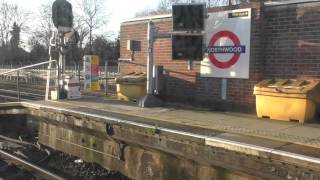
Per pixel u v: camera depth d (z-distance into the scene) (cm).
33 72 3344
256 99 991
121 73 1427
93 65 1555
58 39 1393
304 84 939
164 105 1176
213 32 1116
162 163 906
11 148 1305
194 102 1180
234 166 729
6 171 1070
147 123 912
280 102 941
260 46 1038
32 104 1274
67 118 1121
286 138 757
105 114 1036
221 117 993
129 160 993
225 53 1096
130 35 1377
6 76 3709
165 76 1253
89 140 1109
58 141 1229
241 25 1058
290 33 985
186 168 853
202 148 780
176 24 1083
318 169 611
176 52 1095
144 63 1330
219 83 1117
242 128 853
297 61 977
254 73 1046
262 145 704
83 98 1402
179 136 816
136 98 1286
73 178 1028
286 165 654
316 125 885
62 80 1399
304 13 959
